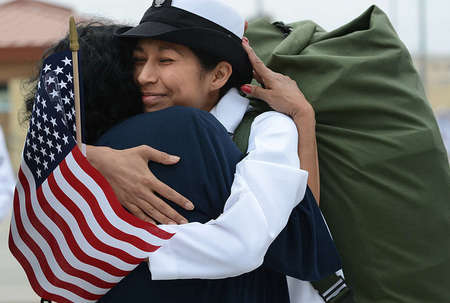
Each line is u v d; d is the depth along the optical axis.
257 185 3.55
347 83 4.32
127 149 3.70
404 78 4.48
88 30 4.13
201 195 3.66
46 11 32.34
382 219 4.21
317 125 4.36
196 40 3.88
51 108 3.63
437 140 4.38
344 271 4.31
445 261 4.26
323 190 4.32
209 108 4.25
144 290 3.69
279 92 4.08
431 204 4.25
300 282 4.11
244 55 4.12
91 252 3.59
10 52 30.64
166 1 3.95
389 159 4.25
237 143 4.11
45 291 3.76
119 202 3.58
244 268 3.47
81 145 3.58
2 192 8.39
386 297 4.25
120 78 3.95
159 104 3.98
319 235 3.84
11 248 3.91
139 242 3.53
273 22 5.05
